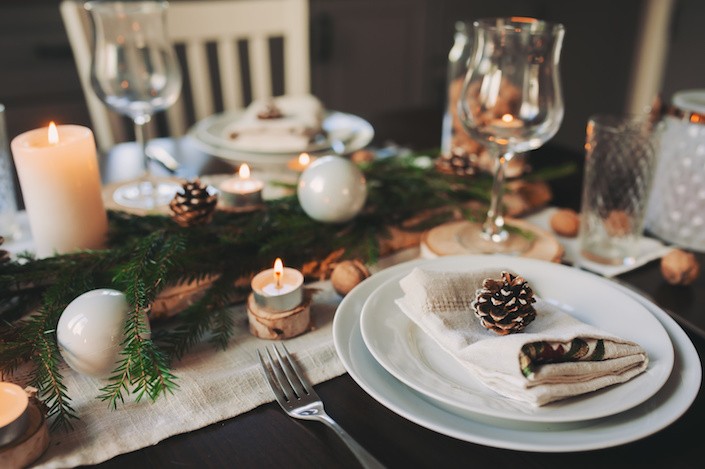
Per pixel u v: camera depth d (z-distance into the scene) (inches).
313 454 17.1
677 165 27.7
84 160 23.2
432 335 19.0
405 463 16.9
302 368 19.7
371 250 24.9
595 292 21.7
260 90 51.2
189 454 17.1
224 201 27.1
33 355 19.1
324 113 40.3
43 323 19.8
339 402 18.8
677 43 88.9
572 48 92.0
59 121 60.9
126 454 17.1
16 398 16.9
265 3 49.4
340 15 76.5
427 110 46.4
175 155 36.4
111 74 31.9
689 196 27.6
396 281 21.8
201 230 24.0
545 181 33.8
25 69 57.6
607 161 26.2
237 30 48.9
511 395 17.1
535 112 25.0
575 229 28.2
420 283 20.0
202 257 23.1
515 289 18.9
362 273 23.2
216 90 71.5
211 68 70.2
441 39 85.1
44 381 18.2
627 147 25.8
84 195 23.5
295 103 39.3
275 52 73.9
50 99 59.8
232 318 22.5
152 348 18.9
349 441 16.9
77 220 23.6
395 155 33.5
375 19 79.0
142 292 19.8
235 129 36.2
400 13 80.7
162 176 33.1
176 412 18.2
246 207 26.9
